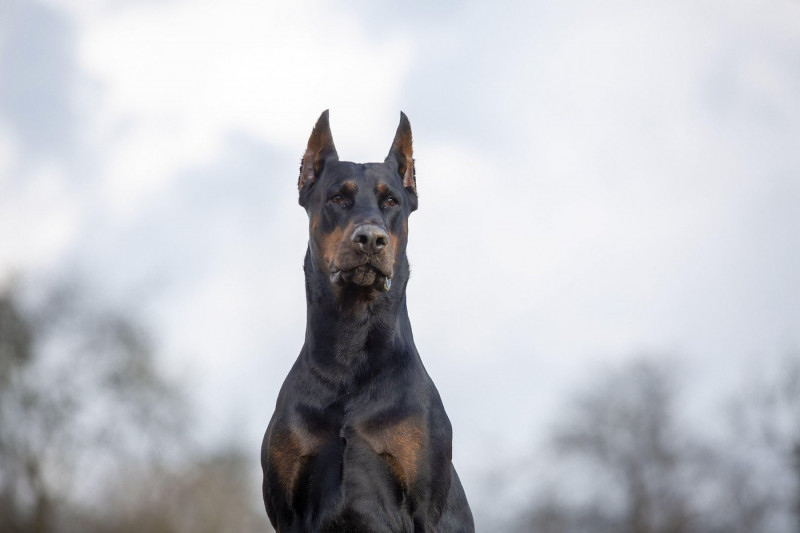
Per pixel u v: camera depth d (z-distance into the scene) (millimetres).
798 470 31422
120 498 25906
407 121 6574
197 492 25641
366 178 6117
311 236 6234
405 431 5805
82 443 26609
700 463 34656
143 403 26875
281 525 5930
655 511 34781
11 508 25938
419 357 6285
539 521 34250
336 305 5930
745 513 32344
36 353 26766
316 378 5930
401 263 6152
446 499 5984
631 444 35812
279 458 5867
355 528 5734
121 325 27328
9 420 26281
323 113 6566
